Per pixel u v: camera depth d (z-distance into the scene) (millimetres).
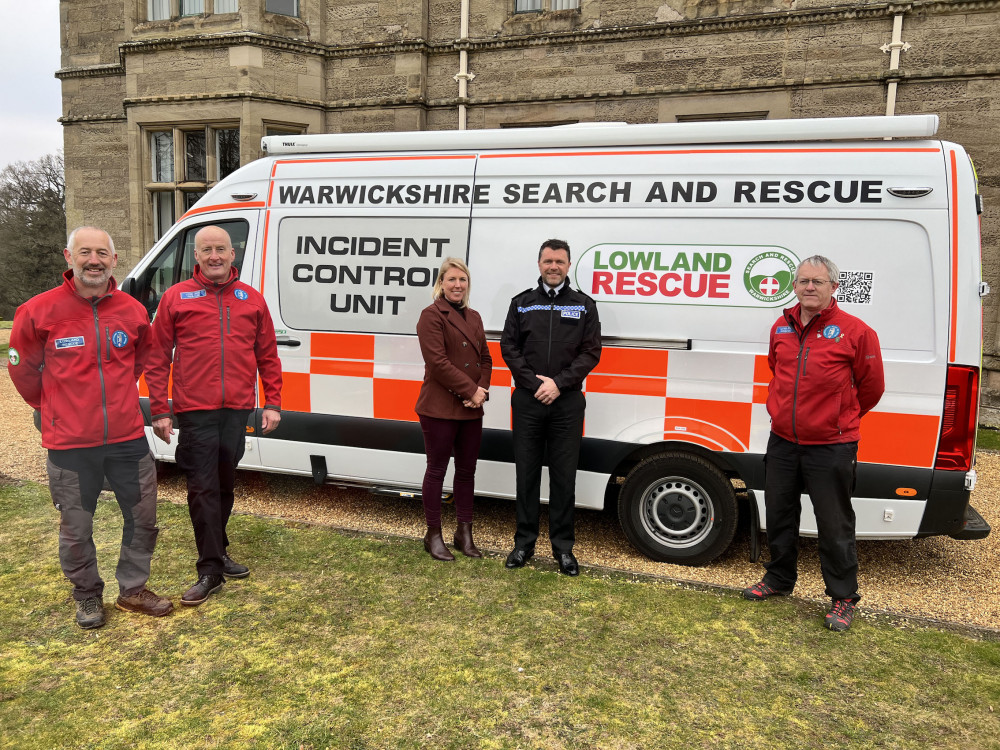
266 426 3531
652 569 3895
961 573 3928
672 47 8242
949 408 3404
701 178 3781
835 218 3559
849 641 3082
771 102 7969
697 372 3779
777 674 2816
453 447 3887
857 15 7555
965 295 3369
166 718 2475
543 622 3197
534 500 3758
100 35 10438
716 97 8141
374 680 2721
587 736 2412
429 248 4270
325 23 9336
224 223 4797
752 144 3746
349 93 9312
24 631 3059
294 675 2750
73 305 2896
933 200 3420
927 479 3457
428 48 9055
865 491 3564
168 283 4977
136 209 9602
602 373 3949
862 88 7684
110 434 2980
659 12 8273
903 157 3504
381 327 4395
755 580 3762
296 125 9266
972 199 3385
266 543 4062
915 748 2377
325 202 4508
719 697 2654
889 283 3480
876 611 3369
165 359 3297
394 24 9031
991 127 7336
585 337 3574
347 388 4492
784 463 3307
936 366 3410
